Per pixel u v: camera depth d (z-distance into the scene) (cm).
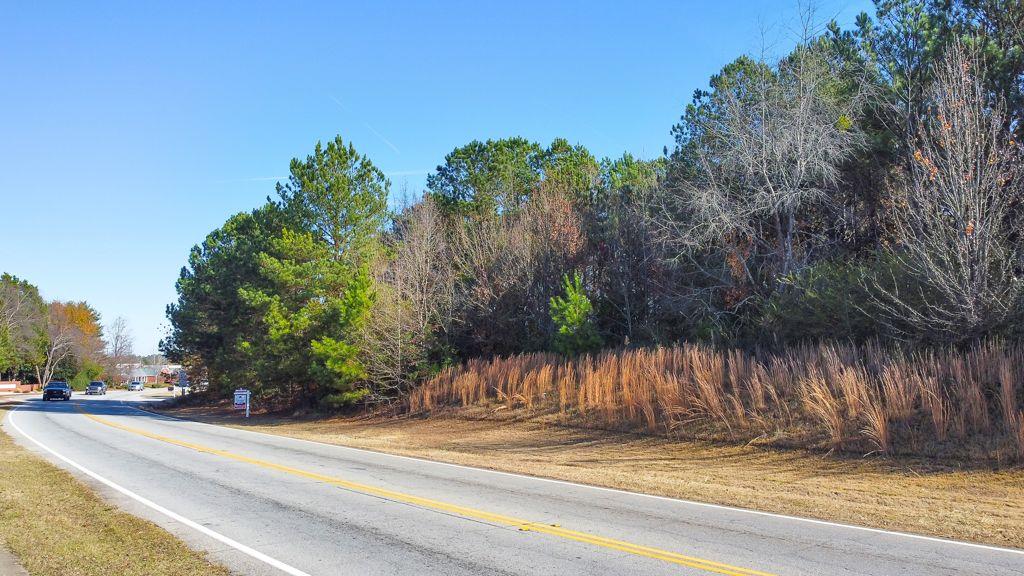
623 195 3297
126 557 730
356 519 927
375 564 708
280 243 3800
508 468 1468
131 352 13638
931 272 1579
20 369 8838
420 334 3138
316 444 2038
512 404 2564
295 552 755
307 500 1068
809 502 1076
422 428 2566
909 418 1460
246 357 4153
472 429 2394
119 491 1145
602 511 992
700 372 1930
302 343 3425
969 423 1398
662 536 834
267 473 1367
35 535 819
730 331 2372
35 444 1916
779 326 2091
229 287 4584
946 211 1633
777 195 2347
